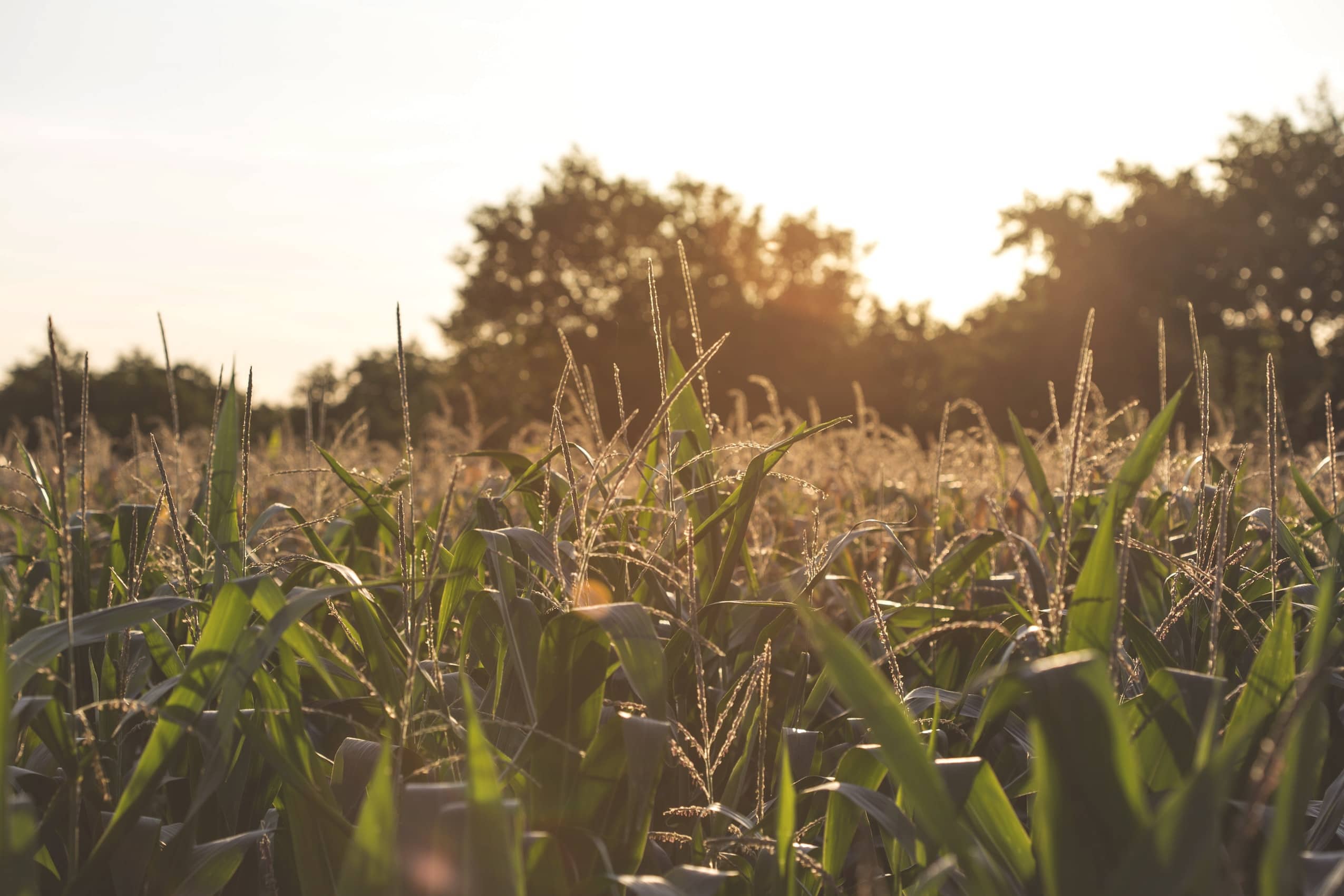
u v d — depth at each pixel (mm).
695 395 2510
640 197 51188
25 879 1109
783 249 51531
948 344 52750
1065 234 47281
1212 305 44094
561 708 1517
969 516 4457
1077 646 1274
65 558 1386
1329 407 2273
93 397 41188
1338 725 1991
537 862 1203
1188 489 2990
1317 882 1121
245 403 1990
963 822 1288
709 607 1958
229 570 2080
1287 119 46938
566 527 2234
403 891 1080
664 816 1572
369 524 3113
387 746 1045
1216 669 1647
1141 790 1012
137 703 1397
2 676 1077
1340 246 43125
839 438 5336
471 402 5777
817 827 1758
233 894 1727
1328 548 2135
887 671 2367
